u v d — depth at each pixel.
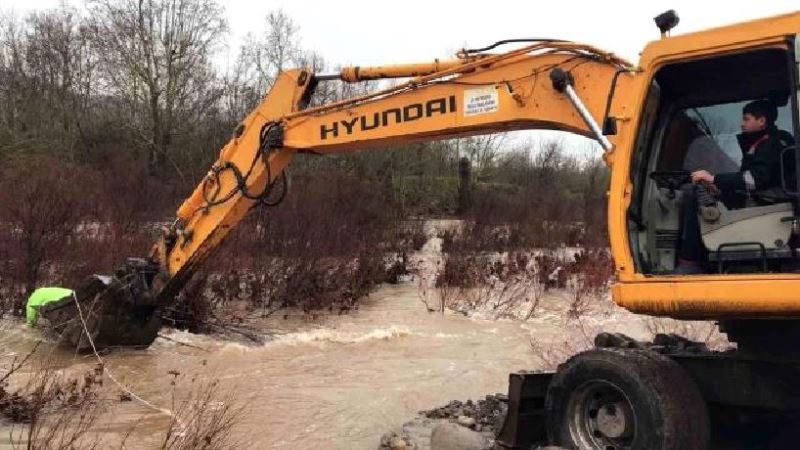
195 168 28.48
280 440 6.33
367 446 6.30
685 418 4.84
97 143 30.12
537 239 22.39
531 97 6.56
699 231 5.06
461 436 5.75
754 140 5.03
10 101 31.05
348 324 11.84
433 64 7.39
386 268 16.09
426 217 26.92
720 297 4.69
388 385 8.34
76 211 13.09
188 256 8.98
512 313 12.91
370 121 7.65
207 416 6.69
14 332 9.48
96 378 7.89
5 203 11.87
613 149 5.57
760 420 5.64
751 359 5.24
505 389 8.35
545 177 40.00
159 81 31.42
